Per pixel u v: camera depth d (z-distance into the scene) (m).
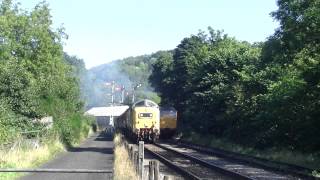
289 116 32.53
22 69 33.38
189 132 59.41
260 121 36.94
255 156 34.44
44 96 42.34
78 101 67.50
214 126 50.53
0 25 43.53
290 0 33.59
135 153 19.45
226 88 47.16
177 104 69.19
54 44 49.94
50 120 39.22
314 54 30.55
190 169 27.17
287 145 34.97
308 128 30.98
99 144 49.62
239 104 42.56
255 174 24.67
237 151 40.31
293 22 33.16
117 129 76.44
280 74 37.62
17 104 32.00
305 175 23.05
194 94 53.66
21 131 28.89
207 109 50.94
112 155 33.41
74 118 54.25
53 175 20.33
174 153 38.97
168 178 12.68
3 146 23.47
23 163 22.83
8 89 31.77
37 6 48.72
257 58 48.41
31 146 27.62
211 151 39.09
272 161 30.22
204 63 53.72
